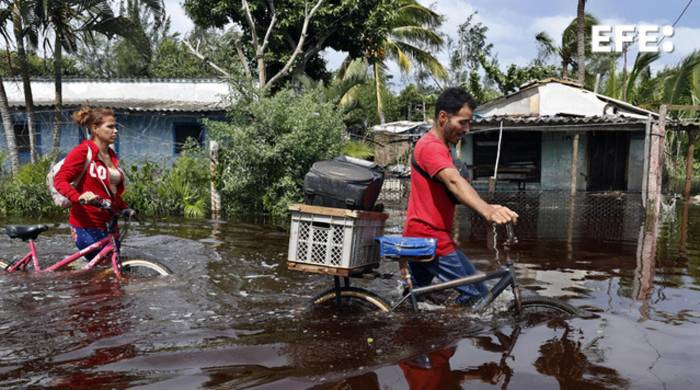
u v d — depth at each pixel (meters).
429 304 4.01
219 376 2.91
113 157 5.42
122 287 4.82
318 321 3.90
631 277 5.74
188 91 18.53
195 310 4.24
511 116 15.41
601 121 14.38
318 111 13.05
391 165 18.72
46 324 3.85
